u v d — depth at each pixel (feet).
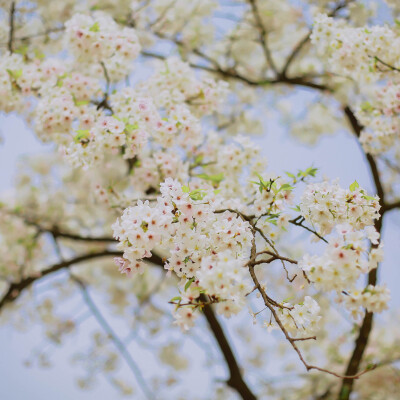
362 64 12.79
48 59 14.05
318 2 19.11
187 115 12.25
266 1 20.61
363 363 19.99
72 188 23.47
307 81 20.48
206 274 7.21
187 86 13.94
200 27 20.79
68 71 14.73
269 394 20.06
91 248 22.98
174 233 8.46
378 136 13.23
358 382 20.08
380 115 13.39
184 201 8.39
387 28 12.17
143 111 11.68
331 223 8.77
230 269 7.23
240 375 17.76
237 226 8.64
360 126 18.35
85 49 13.09
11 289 19.43
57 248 20.01
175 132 11.97
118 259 8.59
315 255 7.54
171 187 8.58
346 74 13.65
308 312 7.97
